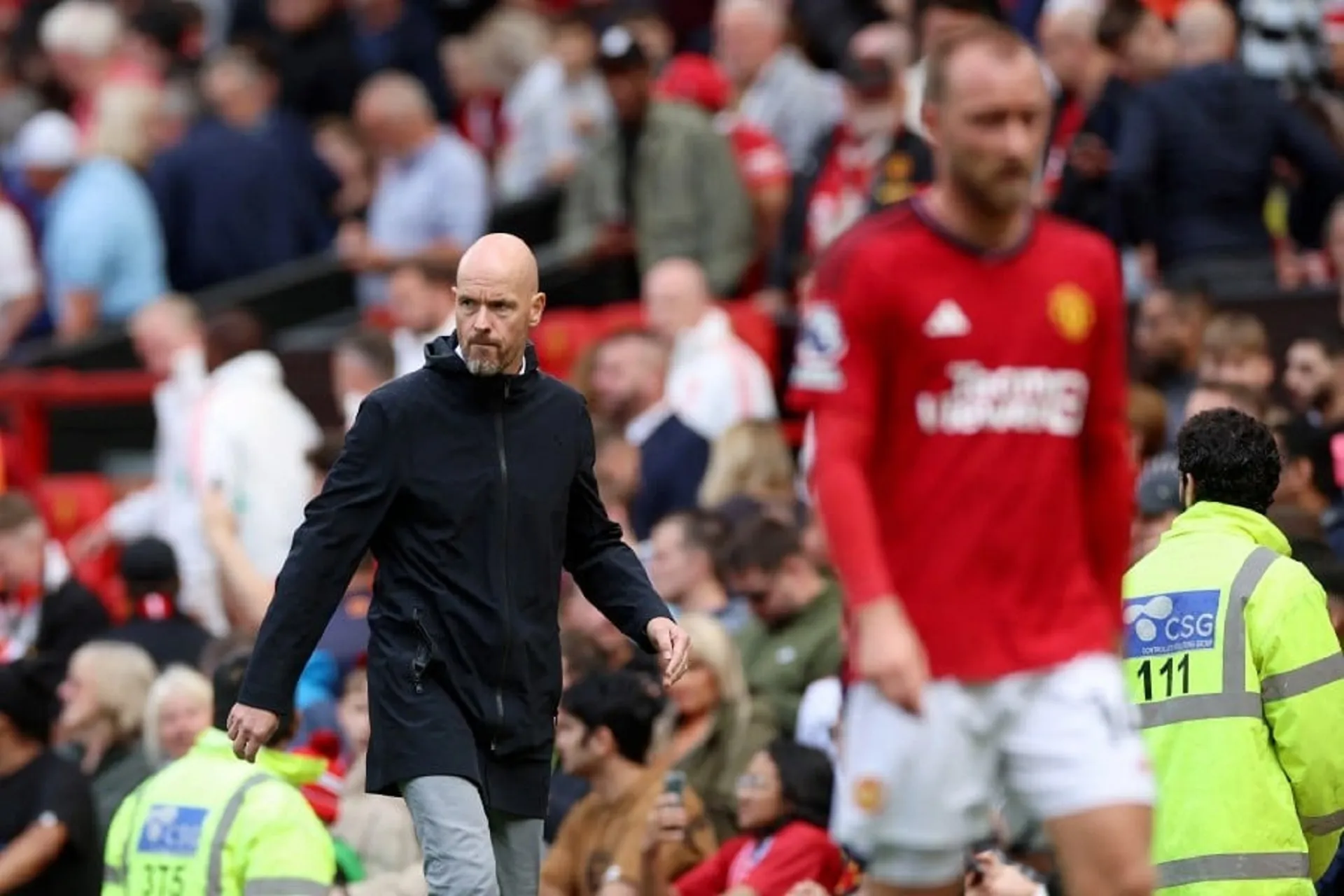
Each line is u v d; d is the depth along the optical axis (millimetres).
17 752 33875
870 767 20375
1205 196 47219
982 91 19688
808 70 56344
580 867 31500
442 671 24250
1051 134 48062
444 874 23750
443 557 24281
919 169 44594
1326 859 25906
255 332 44875
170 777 27922
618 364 43906
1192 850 25328
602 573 25250
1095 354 20469
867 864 20766
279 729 28672
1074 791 20125
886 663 19375
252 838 27172
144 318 49344
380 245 57781
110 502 50469
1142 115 47125
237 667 28141
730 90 56188
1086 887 20141
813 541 35250
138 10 66250
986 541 20172
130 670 35750
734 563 34750
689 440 43219
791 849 29938
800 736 33219
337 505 24203
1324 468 34406
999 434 20172
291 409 44844
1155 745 25719
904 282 20047
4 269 59094
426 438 24312
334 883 29047
